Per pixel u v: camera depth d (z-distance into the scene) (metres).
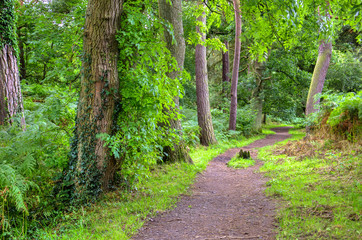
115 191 5.04
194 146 12.40
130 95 4.86
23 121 6.97
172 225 3.86
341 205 3.81
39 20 6.12
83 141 4.78
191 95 24.78
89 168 4.72
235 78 15.99
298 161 7.86
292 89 22.16
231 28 20.55
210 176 7.70
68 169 4.97
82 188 4.68
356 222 3.17
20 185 3.87
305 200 4.34
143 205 4.57
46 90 10.95
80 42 5.74
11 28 6.93
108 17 4.70
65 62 6.13
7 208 3.90
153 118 5.26
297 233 3.17
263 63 20.80
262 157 10.01
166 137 6.13
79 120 4.86
